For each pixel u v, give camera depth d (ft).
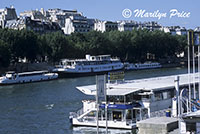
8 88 577.43
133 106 307.37
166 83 352.08
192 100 287.69
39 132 296.10
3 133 294.66
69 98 450.30
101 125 305.94
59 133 291.58
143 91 318.45
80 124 311.47
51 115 355.77
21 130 303.27
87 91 327.47
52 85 602.85
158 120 233.96
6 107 398.62
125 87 327.06
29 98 455.63
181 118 203.41
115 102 309.01
